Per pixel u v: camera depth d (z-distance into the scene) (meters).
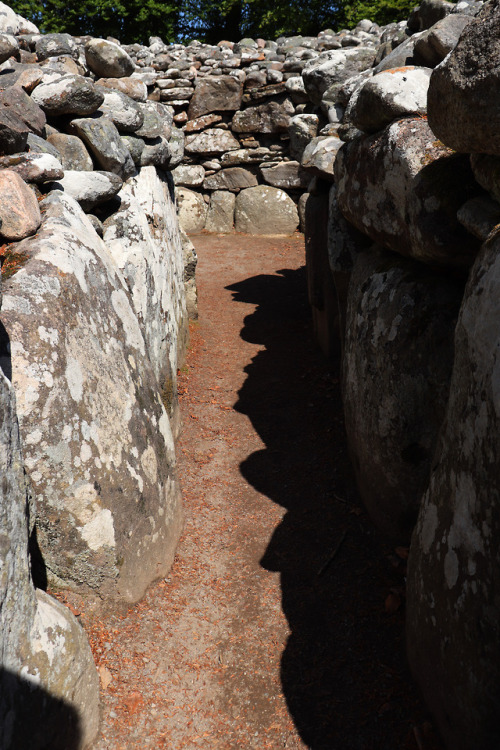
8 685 1.67
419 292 2.82
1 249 2.39
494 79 1.85
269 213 9.51
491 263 1.81
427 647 2.08
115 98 3.80
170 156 4.53
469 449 1.82
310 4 14.45
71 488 2.24
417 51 3.50
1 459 1.66
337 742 2.12
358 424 3.17
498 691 1.69
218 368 4.94
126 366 2.70
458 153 2.54
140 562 2.59
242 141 9.55
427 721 2.12
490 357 1.72
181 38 15.94
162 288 4.01
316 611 2.65
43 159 2.81
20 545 1.76
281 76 9.00
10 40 3.62
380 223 2.99
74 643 1.97
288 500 3.38
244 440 3.96
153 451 2.78
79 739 1.99
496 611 1.67
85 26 14.88
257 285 7.05
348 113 3.85
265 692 2.31
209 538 3.09
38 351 2.15
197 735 2.15
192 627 2.56
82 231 2.77
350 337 3.33
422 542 2.14
